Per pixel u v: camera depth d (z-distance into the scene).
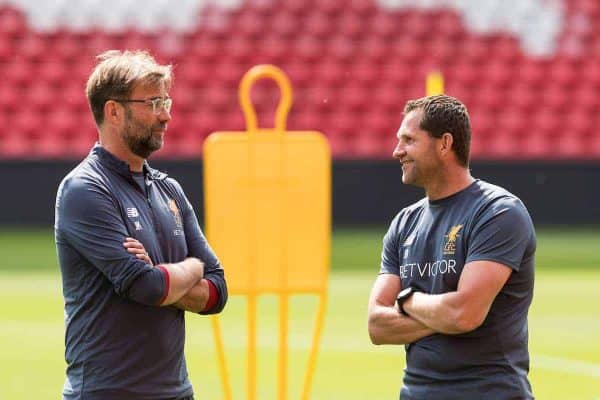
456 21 95.56
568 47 95.38
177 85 90.75
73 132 89.31
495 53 94.81
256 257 24.64
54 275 60.47
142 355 19.19
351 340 43.06
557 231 81.88
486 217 19.14
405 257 20.14
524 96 93.44
